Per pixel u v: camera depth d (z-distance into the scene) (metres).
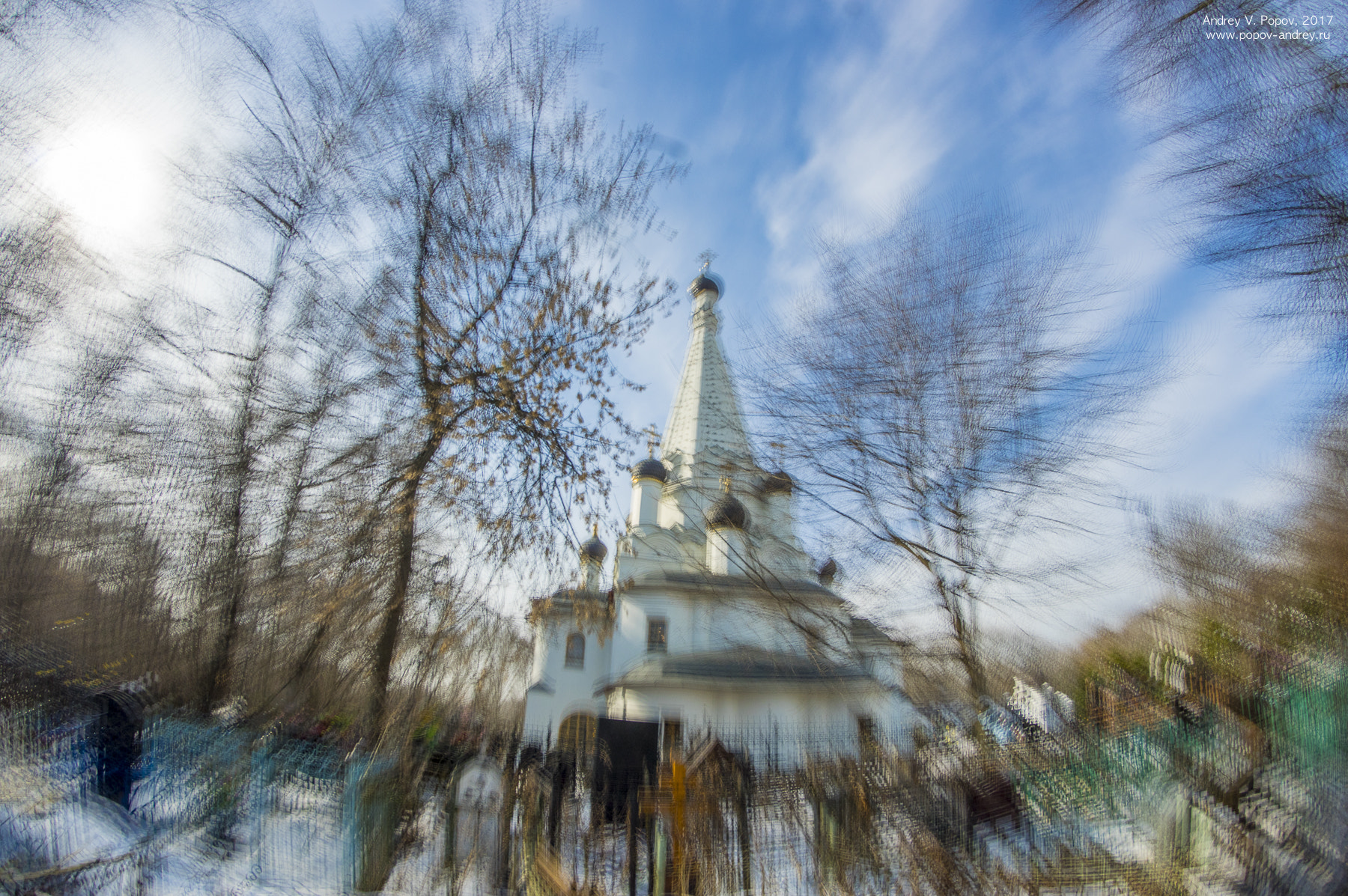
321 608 11.28
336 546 11.61
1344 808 6.85
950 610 9.79
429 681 13.01
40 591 11.28
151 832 8.11
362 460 11.52
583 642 28.42
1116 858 7.57
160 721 10.20
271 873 7.35
